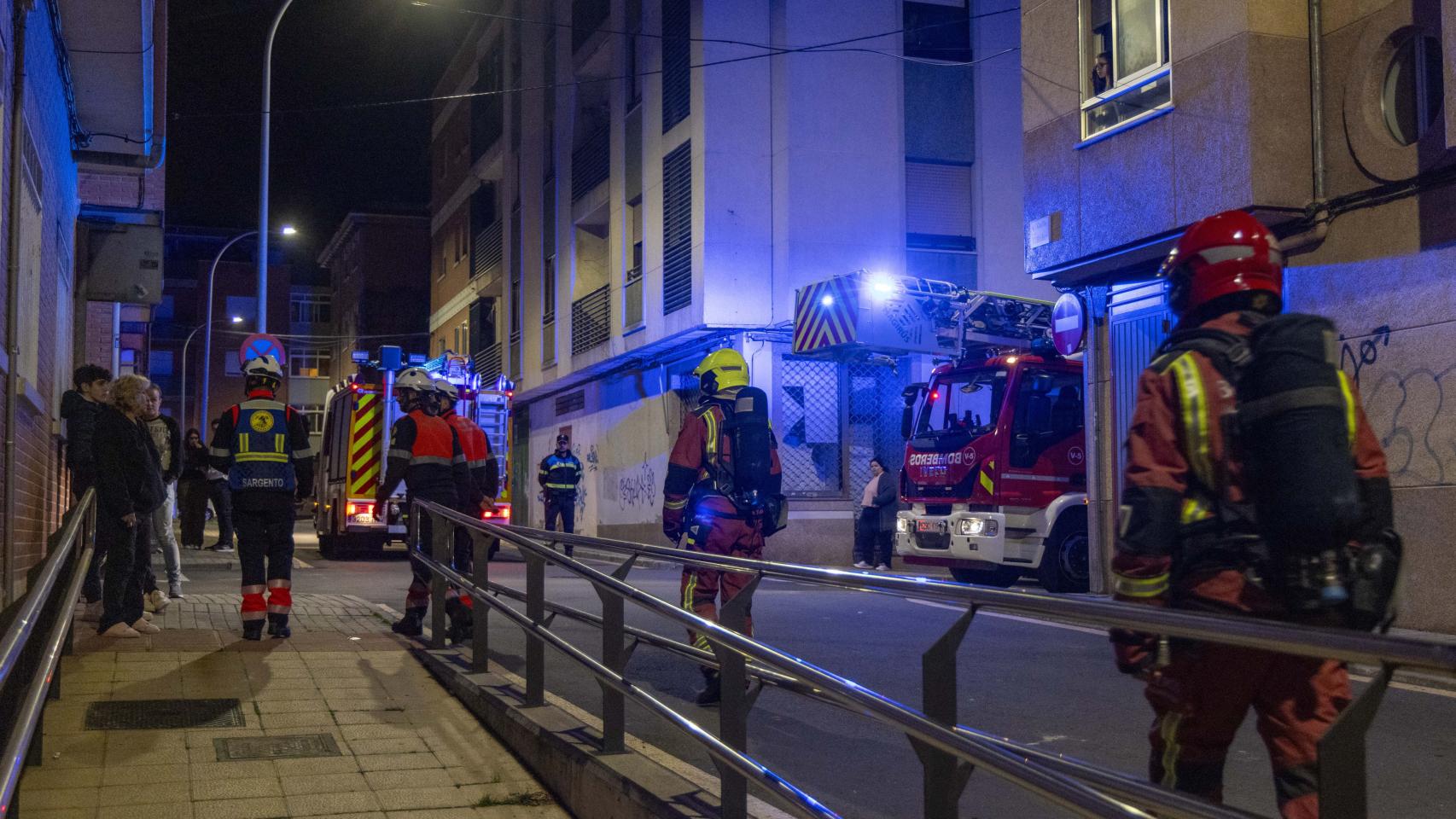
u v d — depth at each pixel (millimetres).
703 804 4023
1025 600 2461
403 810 4723
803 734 5219
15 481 8805
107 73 12867
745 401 6832
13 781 2688
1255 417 2705
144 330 24656
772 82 21250
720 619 3934
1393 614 2666
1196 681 2742
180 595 11148
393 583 14750
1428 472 10062
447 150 43469
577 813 4758
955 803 2752
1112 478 13836
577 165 28453
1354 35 10828
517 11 34094
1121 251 12672
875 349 18406
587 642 9477
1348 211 10867
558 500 23297
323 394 65500
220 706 6199
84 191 18688
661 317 22875
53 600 5512
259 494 8258
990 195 22125
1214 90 11430
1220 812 1991
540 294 31344
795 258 20891
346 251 58312
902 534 15312
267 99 22516
